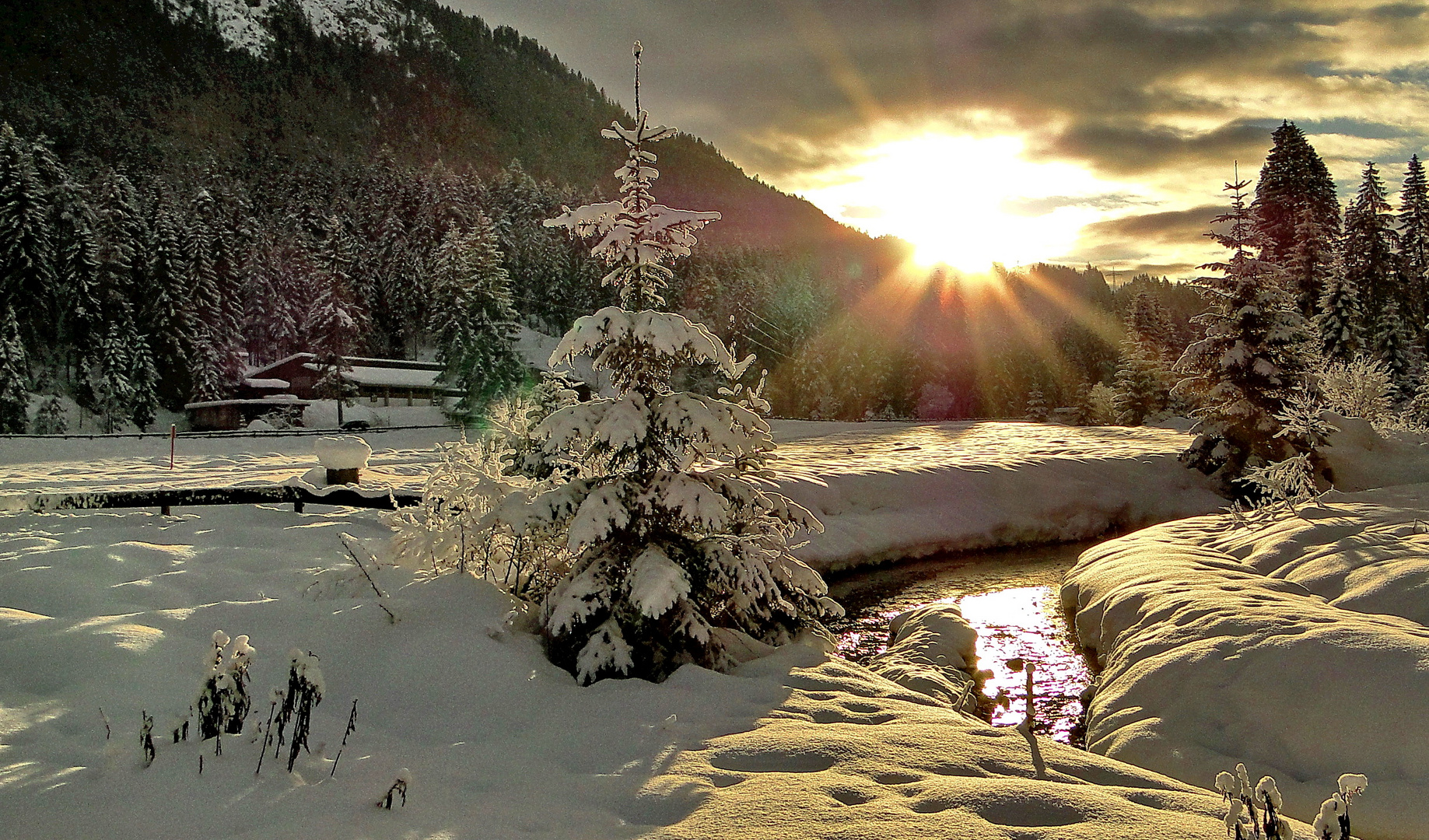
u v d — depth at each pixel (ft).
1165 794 15.96
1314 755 21.47
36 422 170.30
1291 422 76.79
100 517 42.83
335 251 268.41
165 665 21.94
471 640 24.07
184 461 107.86
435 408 218.18
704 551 26.23
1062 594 52.85
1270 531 45.75
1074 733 29.55
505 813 14.20
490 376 184.14
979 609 51.67
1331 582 33.94
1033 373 325.83
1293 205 161.38
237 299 224.74
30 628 23.67
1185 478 96.37
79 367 184.75
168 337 194.18
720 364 26.53
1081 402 280.51
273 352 257.96
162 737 17.25
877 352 286.87
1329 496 56.85
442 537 30.04
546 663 24.04
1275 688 24.38
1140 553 49.42
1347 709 22.15
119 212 200.54
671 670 24.82
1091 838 13.05
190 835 12.68
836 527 70.33
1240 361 89.51
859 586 59.62
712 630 26.66
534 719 20.18
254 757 15.97
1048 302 489.26
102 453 121.19
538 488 28.17
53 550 34.68
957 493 83.71
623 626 25.21
